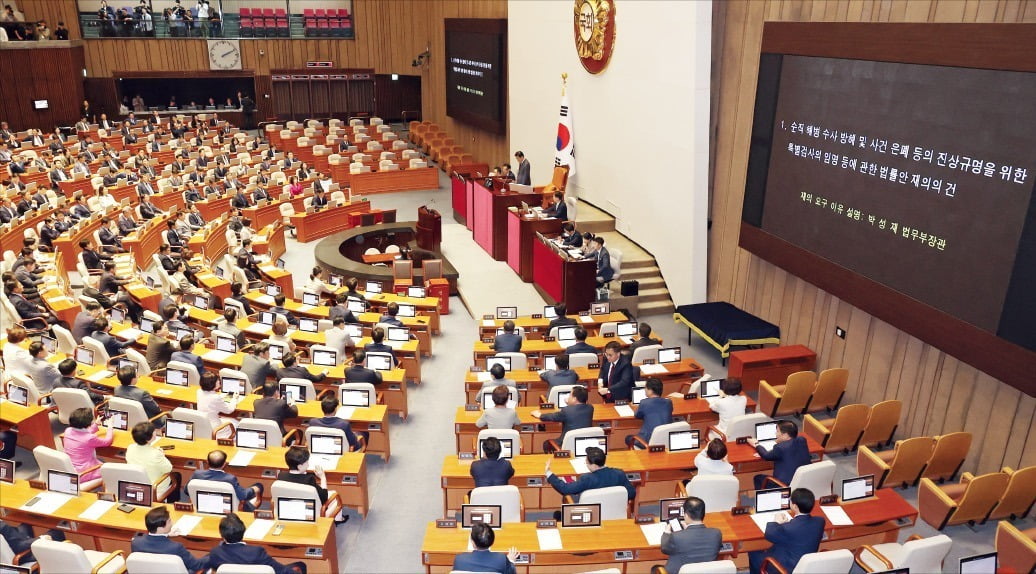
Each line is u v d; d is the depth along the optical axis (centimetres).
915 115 998
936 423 1055
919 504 938
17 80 3316
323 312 1483
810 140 1215
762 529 769
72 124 3512
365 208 2488
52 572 689
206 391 1005
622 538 748
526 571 746
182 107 3944
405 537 923
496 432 910
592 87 1995
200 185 2586
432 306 1566
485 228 2066
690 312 1488
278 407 991
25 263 1608
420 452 1129
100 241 1945
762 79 1332
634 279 1734
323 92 4072
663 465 910
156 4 3906
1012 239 866
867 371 1183
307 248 2236
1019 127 848
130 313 1498
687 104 1531
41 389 1112
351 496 942
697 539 689
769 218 1345
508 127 2778
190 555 712
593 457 816
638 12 1706
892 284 1062
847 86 1121
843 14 1163
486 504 769
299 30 3928
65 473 816
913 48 991
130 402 978
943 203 963
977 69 898
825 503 819
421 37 3778
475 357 1291
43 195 2253
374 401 1073
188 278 1666
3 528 760
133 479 816
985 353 914
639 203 1805
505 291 1791
